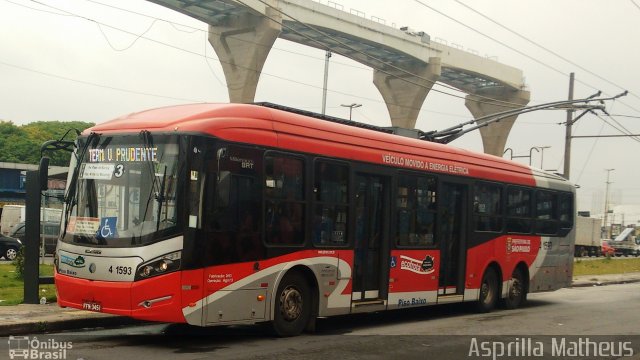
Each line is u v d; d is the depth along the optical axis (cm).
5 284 1420
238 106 911
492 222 1427
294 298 965
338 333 1029
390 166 1142
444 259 1287
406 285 1170
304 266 972
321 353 837
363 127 1238
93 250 830
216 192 842
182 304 798
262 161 910
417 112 6069
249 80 4616
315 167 995
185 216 809
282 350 847
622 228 11350
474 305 1422
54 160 6259
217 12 4594
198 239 816
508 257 1478
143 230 808
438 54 6131
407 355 853
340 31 5112
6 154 6144
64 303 860
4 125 6475
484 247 1395
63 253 866
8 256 2411
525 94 7069
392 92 6159
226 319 850
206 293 823
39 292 1241
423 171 1225
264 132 920
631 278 2962
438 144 1309
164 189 812
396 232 1152
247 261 878
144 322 1078
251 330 1016
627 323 1283
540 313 1429
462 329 1124
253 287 887
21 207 3219
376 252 1120
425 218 1229
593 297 1931
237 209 870
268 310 915
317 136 1009
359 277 1077
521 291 1551
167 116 869
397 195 1159
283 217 940
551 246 1652
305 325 991
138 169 836
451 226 1312
